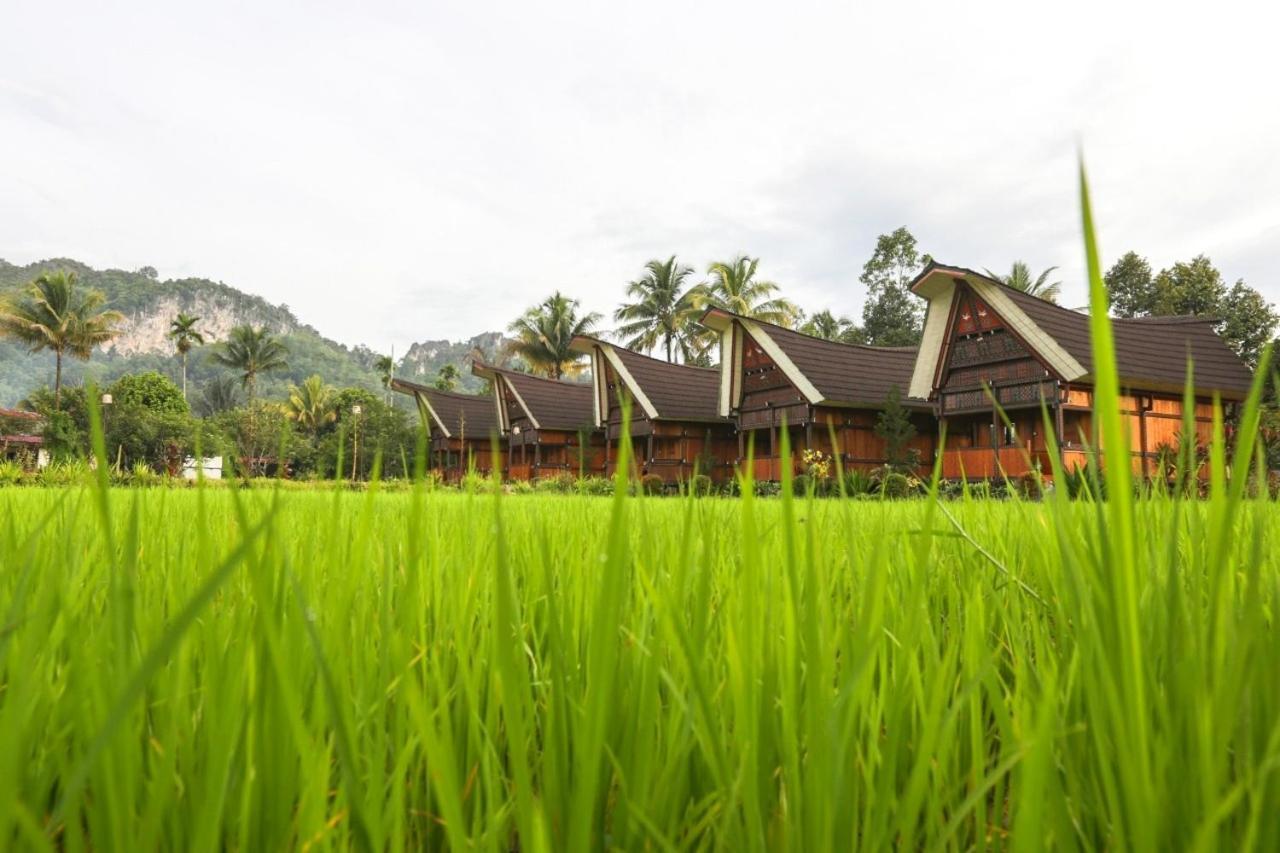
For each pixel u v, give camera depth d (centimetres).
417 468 46
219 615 72
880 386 2692
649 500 257
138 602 73
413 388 4494
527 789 35
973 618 72
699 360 5609
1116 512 33
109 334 6259
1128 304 3584
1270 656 44
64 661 75
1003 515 149
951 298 2256
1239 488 33
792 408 2700
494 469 35
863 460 2661
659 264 5541
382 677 55
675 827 51
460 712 66
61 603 62
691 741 61
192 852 37
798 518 81
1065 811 41
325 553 83
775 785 54
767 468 2708
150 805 37
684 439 3306
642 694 50
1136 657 32
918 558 55
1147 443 1914
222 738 38
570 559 115
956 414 2252
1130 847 41
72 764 47
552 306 5919
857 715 55
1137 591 33
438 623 85
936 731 46
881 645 68
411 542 46
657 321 5547
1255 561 34
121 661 36
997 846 53
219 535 134
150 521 145
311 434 6319
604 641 36
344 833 43
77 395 3812
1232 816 44
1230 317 3133
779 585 73
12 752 29
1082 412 1980
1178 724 42
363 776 55
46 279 6000
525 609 100
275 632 39
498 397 3947
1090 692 43
